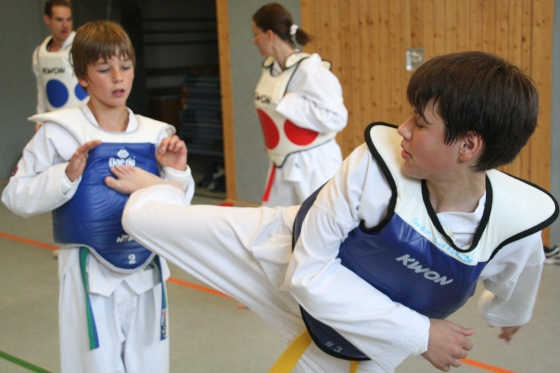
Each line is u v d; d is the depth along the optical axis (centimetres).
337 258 135
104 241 179
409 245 124
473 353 261
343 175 127
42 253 419
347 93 467
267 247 148
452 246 123
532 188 129
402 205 123
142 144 186
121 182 178
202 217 157
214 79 626
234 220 154
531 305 149
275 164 308
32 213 179
